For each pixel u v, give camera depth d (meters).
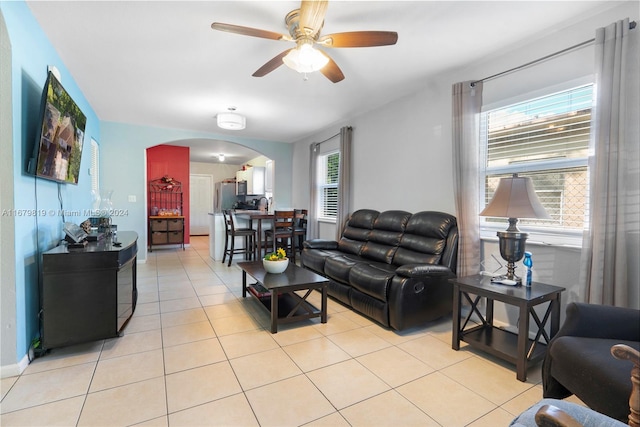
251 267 3.42
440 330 2.77
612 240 2.00
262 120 5.11
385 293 2.67
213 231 5.92
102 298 2.24
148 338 2.51
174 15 2.22
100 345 2.37
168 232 7.09
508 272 2.34
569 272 2.36
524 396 1.82
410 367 2.12
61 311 2.14
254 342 2.46
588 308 1.62
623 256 1.96
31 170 2.06
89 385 1.85
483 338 2.37
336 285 3.37
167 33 2.46
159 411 1.64
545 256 2.51
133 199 5.41
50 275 2.11
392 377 2.00
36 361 2.11
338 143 5.34
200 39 2.56
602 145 2.04
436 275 2.73
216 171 10.34
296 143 6.88
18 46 1.96
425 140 3.61
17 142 1.93
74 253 2.16
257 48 2.71
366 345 2.44
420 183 3.69
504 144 2.87
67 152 2.67
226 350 2.32
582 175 2.35
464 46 2.65
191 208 10.01
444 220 3.12
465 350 2.39
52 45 2.62
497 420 1.61
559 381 1.53
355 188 4.84
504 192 2.21
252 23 2.32
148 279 4.39
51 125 2.21
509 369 2.12
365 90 3.70
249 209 8.12
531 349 2.05
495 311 2.85
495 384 1.94
